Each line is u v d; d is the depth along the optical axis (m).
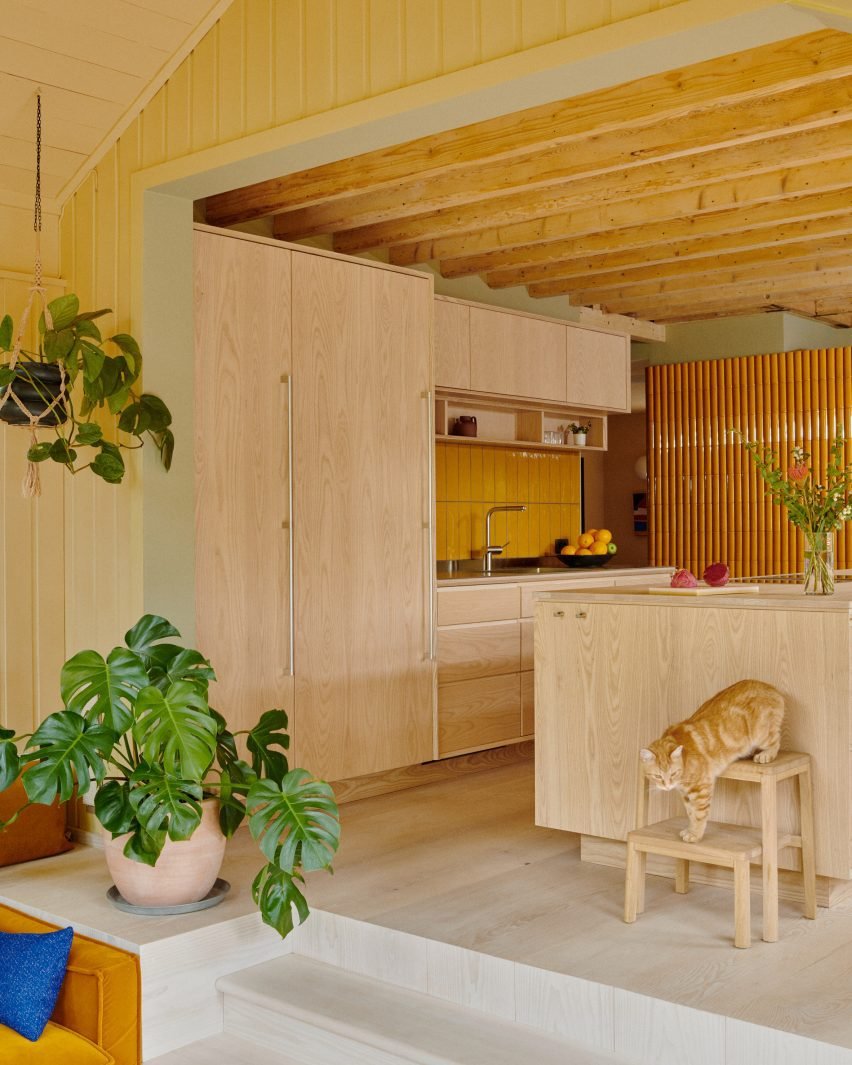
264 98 3.80
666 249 6.12
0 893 3.75
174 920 3.43
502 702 5.74
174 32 3.96
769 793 3.18
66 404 4.39
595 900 3.55
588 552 6.92
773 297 7.55
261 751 3.74
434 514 5.36
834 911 3.45
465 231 5.46
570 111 4.08
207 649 4.39
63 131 4.17
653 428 8.38
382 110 3.48
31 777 3.25
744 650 3.57
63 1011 3.16
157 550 4.17
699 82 3.78
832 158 4.50
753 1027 2.60
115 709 3.38
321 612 4.82
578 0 3.06
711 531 8.12
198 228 4.38
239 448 4.51
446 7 3.34
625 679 3.84
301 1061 3.16
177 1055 3.22
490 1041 2.91
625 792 3.84
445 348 5.91
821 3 2.67
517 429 6.95
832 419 7.67
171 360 4.22
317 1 3.66
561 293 6.95
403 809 4.87
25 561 4.39
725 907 3.47
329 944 3.48
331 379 4.88
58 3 3.71
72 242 4.46
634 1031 2.79
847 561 7.59
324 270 4.86
